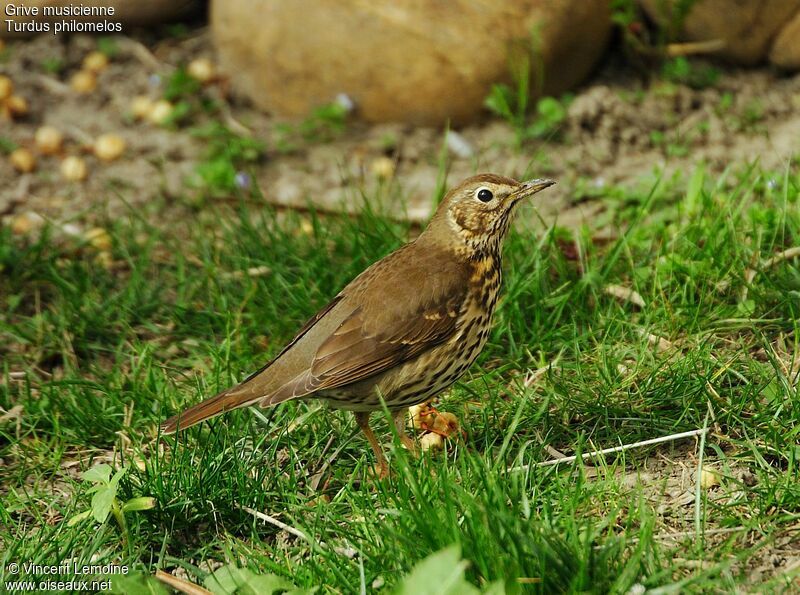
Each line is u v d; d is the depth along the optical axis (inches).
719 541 320.2
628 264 471.5
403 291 371.9
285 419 401.4
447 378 381.7
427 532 301.1
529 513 308.3
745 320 419.2
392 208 558.6
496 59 617.6
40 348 474.0
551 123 623.2
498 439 387.2
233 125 662.5
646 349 413.7
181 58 717.3
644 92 652.7
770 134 614.5
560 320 447.8
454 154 621.6
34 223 591.2
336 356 366.3
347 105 642.8
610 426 383.6
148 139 658.8
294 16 640.4
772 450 353.7
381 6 621.9
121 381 442.0
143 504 339.6
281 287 487.8
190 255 542.6
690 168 590.6
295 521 335.6
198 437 391.2
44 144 649.0
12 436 419.5
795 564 307.3
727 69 668.1
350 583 307.3
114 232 558.9
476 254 386.6
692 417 376.8
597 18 634.8
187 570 334.3
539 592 284.5
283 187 608.1
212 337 466.9
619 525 331.6
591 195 569.6
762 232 459.8
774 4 643.5
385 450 391.5
